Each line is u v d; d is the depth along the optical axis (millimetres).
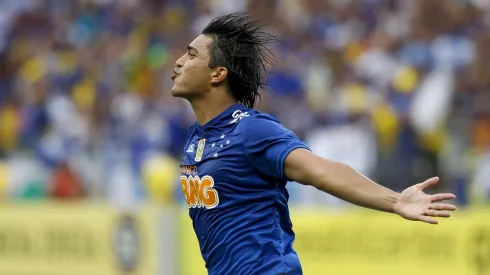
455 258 30625
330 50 45906
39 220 36375
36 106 50281
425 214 13352
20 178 43688
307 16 49250
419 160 35438
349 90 42969
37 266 36375
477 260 30406
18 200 43031
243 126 14766
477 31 45531
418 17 46469
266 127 14594
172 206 34500
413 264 31047
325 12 49531
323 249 32406
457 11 46375
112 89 50000
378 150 35969
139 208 34750
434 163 35562
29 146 47781
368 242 31656
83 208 35688
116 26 55031
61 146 45219
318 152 39031
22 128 49500
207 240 15148
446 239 30734
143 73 49844
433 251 30844
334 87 43844
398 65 43688
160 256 34250
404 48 45188
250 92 15477
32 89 51594
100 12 56688
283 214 15234
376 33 47312
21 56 56094
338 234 32156
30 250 36531
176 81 15375
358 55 45719
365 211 31750
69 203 39000
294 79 44500
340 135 38812
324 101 43062
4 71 56094
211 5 52906
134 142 42781
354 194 13734
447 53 44250
